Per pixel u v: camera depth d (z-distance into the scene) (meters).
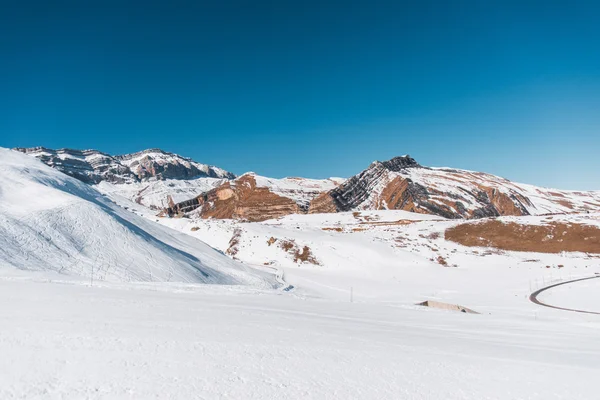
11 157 62.03
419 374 10.19
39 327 10.52
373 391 8.55
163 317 13.95
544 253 87.56
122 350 9.22
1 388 6.77
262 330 13.69
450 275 71.62
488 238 97.38
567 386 10.03
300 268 76.50
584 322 31.64
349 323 18.94
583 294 54.06
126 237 47.00
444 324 24.14
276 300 26.95
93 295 17.81
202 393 7.30
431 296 55.22
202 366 8.76
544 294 55.53
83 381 7.34
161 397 6.95
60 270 34.06
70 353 8.69
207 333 11.97
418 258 81.69
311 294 53.66
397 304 39.38
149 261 43.88
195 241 68.81
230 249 87.50
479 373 10.82
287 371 9.17
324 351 11.48
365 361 10.91
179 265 46.78
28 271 27.52
